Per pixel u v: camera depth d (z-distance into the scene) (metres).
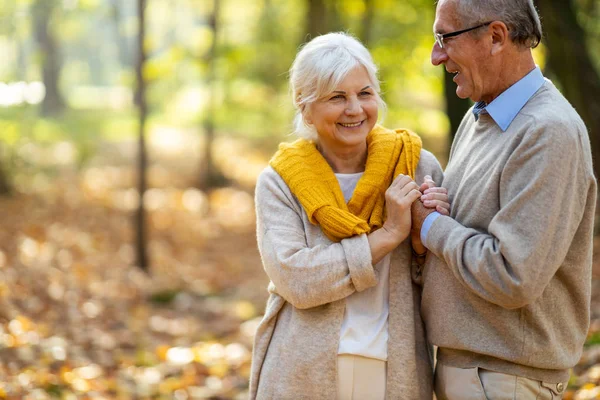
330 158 2.66
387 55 11.58
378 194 2.55
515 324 2.32
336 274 2.42
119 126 22.27
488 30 2.29
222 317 7.54
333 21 12.70
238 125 18.94
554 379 2.40
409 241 2.60
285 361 2.54
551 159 2.14
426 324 2.54
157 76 10.34
